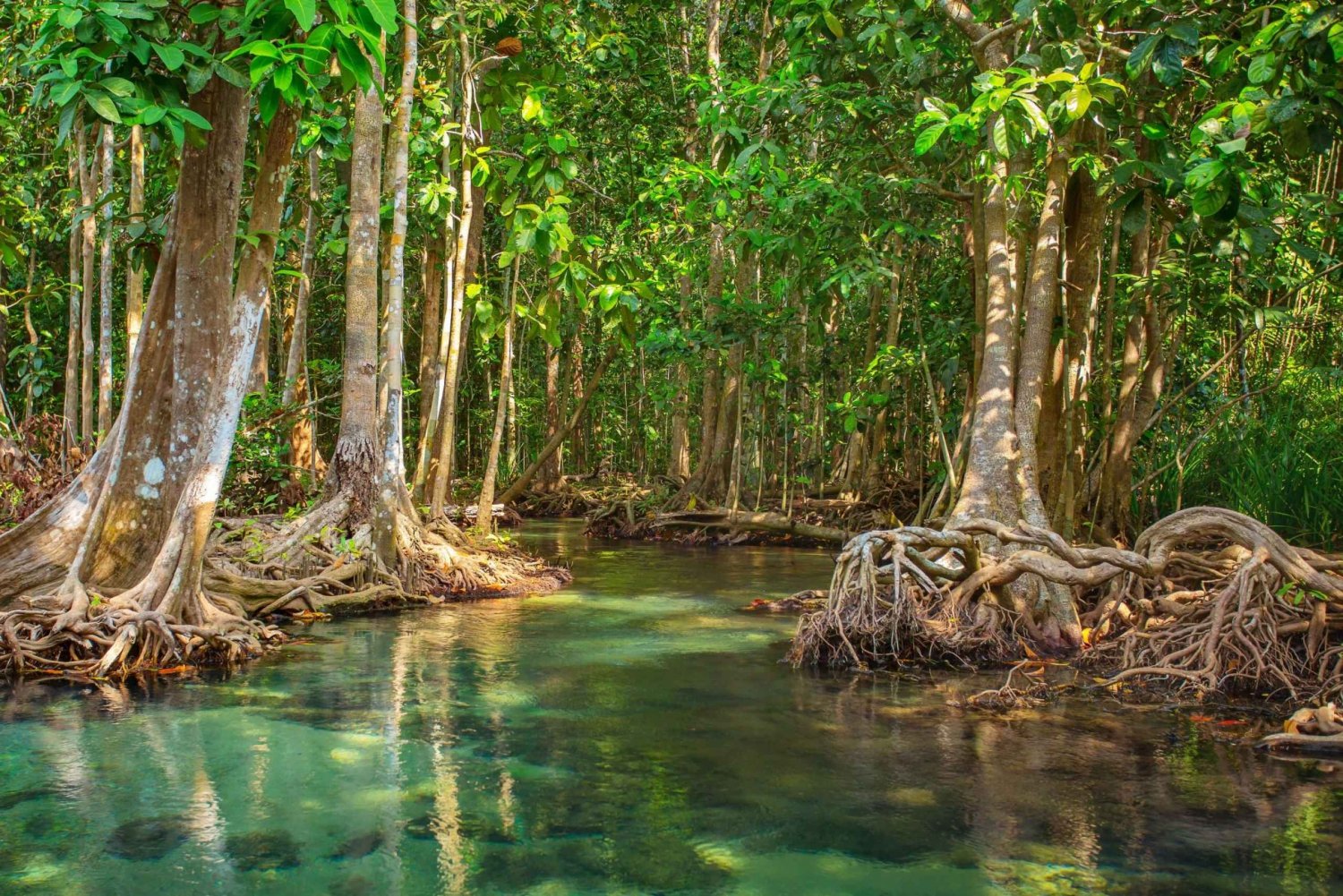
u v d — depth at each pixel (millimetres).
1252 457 11266
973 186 12141
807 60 11430
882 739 5789
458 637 9031
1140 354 11969
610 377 30906
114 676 7164
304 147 11688
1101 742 5773
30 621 7340
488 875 3852
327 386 22562
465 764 5230
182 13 6500
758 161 11133
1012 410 9383
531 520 25203
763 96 11352
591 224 20781
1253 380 13484
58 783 4875
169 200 13562
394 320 11984
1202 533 7961
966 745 5695
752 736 5844
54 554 8000
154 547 8016
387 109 13422
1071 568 8164
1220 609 7238
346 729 5902
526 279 24828
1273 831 4355
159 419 8094
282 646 8508
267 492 14547
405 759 5316
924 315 15352
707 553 17547
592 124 19016
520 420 27297
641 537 20828
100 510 7891
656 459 31578
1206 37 7109
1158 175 7539
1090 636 8523
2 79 12758
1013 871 3920
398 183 11914
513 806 4621
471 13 13664
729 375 21484
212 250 8078
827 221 12055
